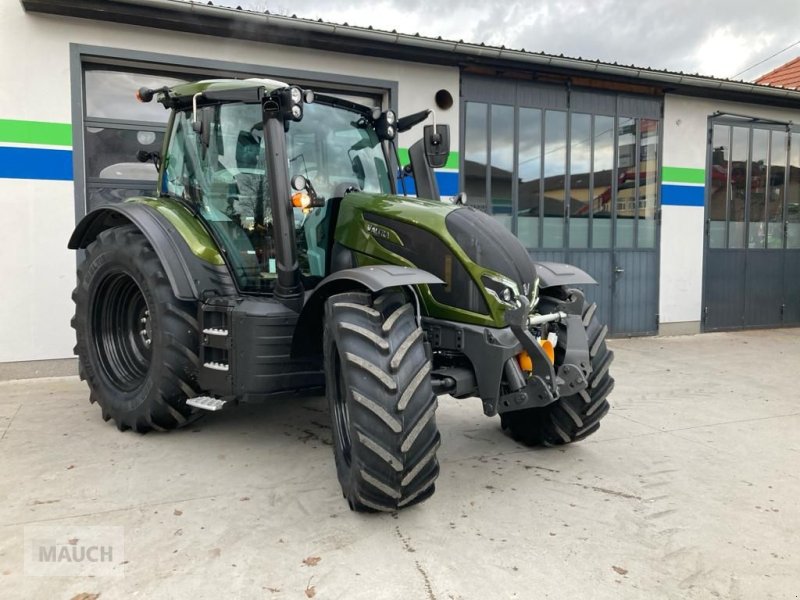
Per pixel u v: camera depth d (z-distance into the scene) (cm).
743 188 927
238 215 372
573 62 734
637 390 558
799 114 948
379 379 263
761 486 335
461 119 731
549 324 340
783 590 233
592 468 358
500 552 258
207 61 604
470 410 482
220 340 352
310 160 378
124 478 331
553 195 795
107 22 564
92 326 429
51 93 552
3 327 551
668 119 859
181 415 388
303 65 647
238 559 249
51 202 559
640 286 862
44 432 408
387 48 656
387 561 249
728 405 507
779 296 969
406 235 330
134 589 227
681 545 267
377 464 262
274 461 359
